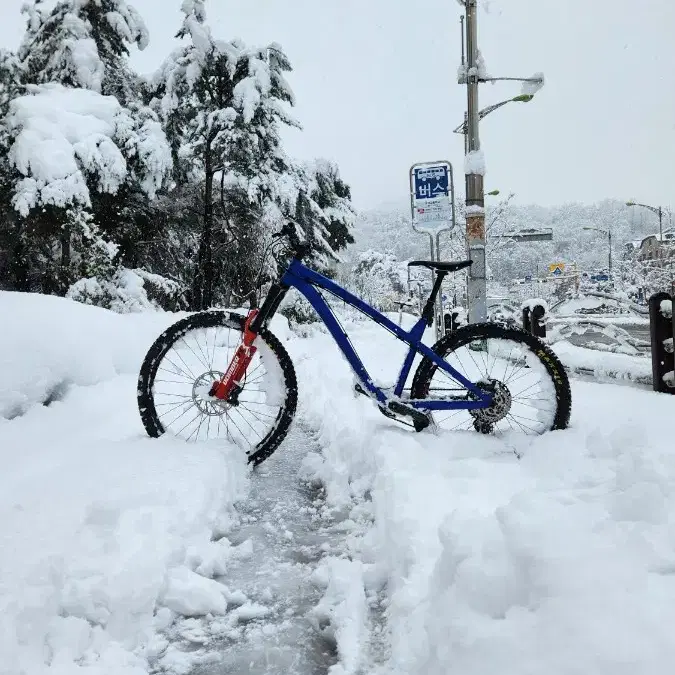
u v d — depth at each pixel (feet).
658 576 3.88
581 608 3.62
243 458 9.96
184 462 8.68
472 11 26.12
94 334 13.60
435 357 9.98
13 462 8.70
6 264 30.55
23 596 5.23
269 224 41.63
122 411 11.73
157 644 5.47
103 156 27.73
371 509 8.19
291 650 5.40
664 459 6.38
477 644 3.76
